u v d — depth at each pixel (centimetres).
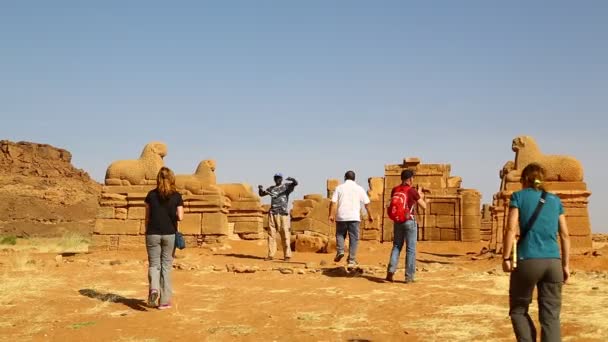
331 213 1333
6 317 866
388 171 3275
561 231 619
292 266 1430
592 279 1163
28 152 12194
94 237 1952
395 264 1168
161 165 2003
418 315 868
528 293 605
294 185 1666
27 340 754
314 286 1133
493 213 2222
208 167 2062
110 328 817
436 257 2009
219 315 895
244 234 2417
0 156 11512
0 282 1115
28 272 1263
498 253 1906
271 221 1659
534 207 608
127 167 1981
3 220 9100
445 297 993
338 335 768
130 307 956
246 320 861
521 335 596
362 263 1616
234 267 1351
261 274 1294
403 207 1153
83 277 1232
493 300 956
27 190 10194
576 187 1709
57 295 1021
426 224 3127
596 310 865
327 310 919
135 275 1281
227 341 754
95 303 976
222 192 2091
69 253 1969
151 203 946
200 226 2008
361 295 1034
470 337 743
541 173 629
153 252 942
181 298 1032
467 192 3136
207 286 1155
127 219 1950
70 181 11856
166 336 779
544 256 596
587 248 1669
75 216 10125
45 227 9306
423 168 3256
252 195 2458
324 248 2039
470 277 1230
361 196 1343
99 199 1975
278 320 855
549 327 593
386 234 3209
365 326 812
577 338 716
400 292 1059
